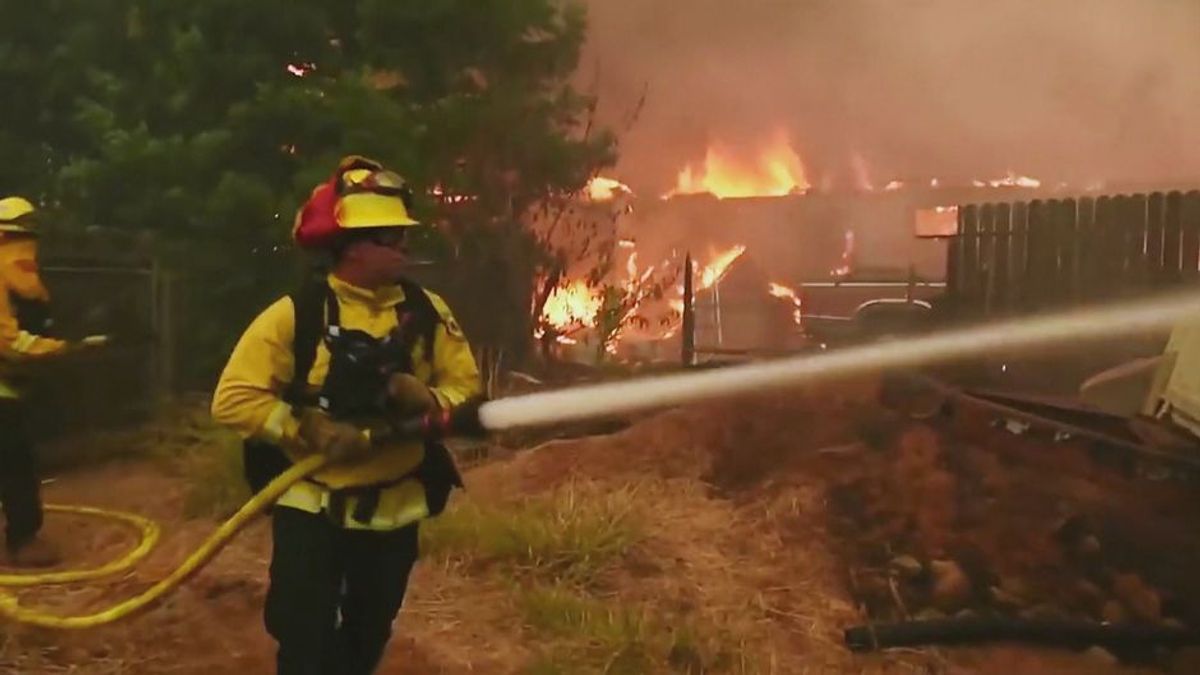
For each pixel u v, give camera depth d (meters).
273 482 3.56
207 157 10.17
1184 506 5.58
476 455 7.32
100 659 4.62
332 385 3.51
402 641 4.75
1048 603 5.18
